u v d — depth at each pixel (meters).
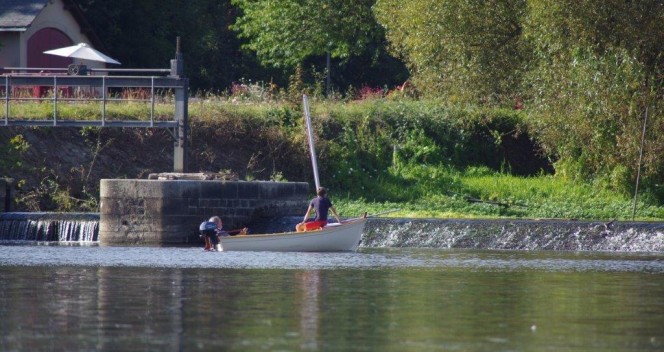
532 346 49.47
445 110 179.25
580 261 99.81
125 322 55.69
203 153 162.12
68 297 66.31
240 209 125.50
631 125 143.50
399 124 177.38
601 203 151.25
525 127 180.38
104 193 124.81
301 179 165.88
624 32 138.88
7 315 58.12
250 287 73.06
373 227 123.38
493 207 150.38
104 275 81.56
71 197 143.75
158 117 162.50
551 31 140.88
